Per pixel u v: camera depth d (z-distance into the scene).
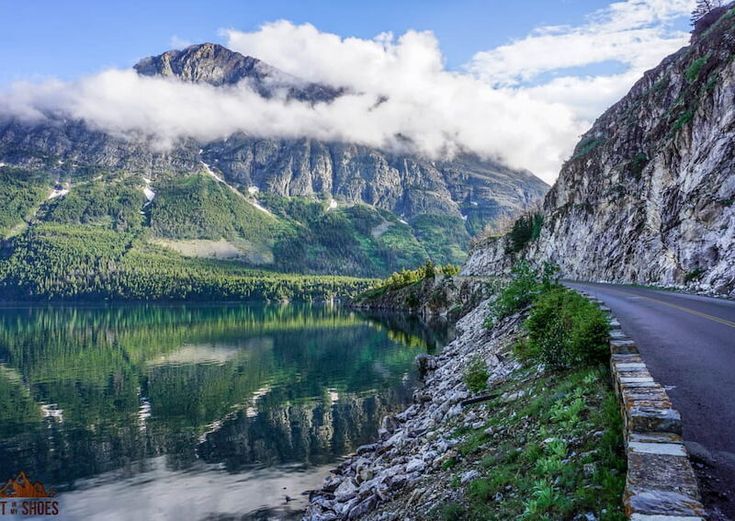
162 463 30.97
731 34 60.56
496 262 131.38
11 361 72.81
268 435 35.69
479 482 10.55
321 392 48.47
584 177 91.75
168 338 102.00
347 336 97.06
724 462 7.74
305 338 96.56
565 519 7.54
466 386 25.55
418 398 35.44
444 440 17.03
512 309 40.66
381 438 30.11
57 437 36.81
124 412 43.62
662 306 27.47
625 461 8.16
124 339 101.38
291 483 26.64
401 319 135.38
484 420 16.48
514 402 15.98
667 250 50.44
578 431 10.06
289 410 42.19
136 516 23.69
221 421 39.78
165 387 53.72
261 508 23.50
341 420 38.44
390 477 16.22
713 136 46.44
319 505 19.31
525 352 21.16
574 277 80.06
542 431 11.09
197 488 26.72
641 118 82.56
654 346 15.41
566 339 15.73
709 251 41.44
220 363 67.94
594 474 8.09
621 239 65.00
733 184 40.94
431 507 11.31
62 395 50.72
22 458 32.44
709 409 9.72
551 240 95.00
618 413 9.69
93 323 148.12
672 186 53.31
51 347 89.00
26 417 42.47
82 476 29.20
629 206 66.44
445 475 12.96
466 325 78.81
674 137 58.91
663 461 6.82
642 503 5.95
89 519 23.70
